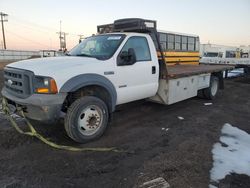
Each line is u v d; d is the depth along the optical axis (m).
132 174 3.38
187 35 15.08
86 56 4.98
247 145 4.50
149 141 4.55
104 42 5.28
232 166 3.65
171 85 6.09
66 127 4.23
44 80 3.94
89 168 3.53
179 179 3.24
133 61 5.15
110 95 4.79
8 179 3.23
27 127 5.09
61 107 4.03
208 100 8.50
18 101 4.12
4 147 4.16
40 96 3.93
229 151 4.19
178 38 14.36
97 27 7.69
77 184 3.14
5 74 4.76
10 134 4.70
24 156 3.85
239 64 15.66
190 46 15.49
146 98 6.20
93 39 5.61
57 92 3.98
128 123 5.59
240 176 3.38
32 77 4.00
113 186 3.10
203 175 3.37
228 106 7.64
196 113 6.61
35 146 4.21
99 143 4.42
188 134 4.94
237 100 8.70
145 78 5.55
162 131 5.09
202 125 5.54
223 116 6.39
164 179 3.24
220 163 3.73
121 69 4.96
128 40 5.22
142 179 3.25
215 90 8.69
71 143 4.39
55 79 3.95
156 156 3.92
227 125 5.62
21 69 4.19
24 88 4.09
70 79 4.11
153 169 3.49
